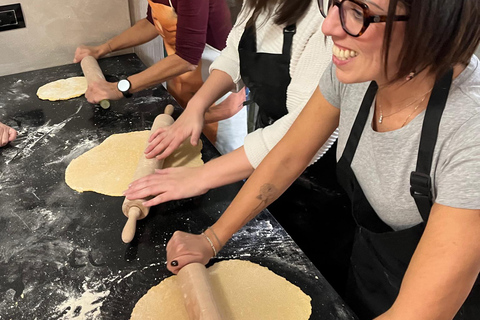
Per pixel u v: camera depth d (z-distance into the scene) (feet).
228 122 6.01
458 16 1.92
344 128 3.07
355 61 2.28
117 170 4.21
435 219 2.20
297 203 4.97
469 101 2.27
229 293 3.07
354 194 3.18
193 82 5.82
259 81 4.34
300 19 3.76
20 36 5.90
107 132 4.83
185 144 4.61
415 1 1.88
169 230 3.60
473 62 2.38
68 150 4.53
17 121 5.01
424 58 2.03
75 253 3.38
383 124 2.75
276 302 3.02
